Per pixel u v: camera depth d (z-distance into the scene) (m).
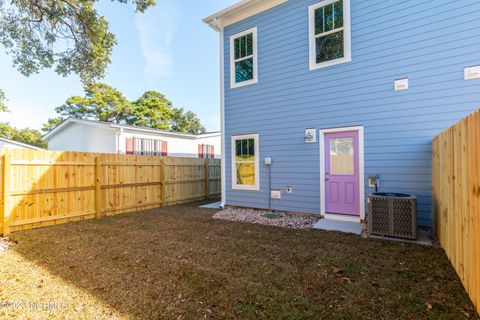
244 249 3.85
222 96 7.71
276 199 6.62
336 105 5.66
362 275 2.88
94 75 9.12
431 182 4.61
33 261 3.46
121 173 7.14
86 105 24.73
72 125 13.65
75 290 2.63
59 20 7.51
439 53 4.55
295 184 6.30
